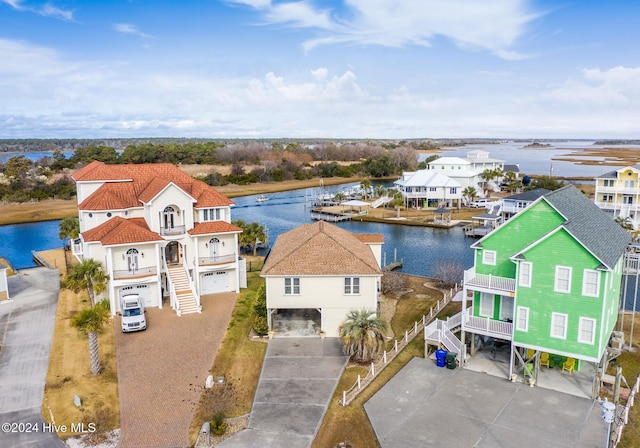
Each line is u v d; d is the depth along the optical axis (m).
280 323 39.75
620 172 78.94
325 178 173.75
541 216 30.48
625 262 34.88
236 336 36.84
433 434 24.70
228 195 134.50
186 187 49.09
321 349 35.00
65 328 37.88
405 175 119.50
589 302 27.23
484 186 131.38
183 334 37.06
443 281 51.66
